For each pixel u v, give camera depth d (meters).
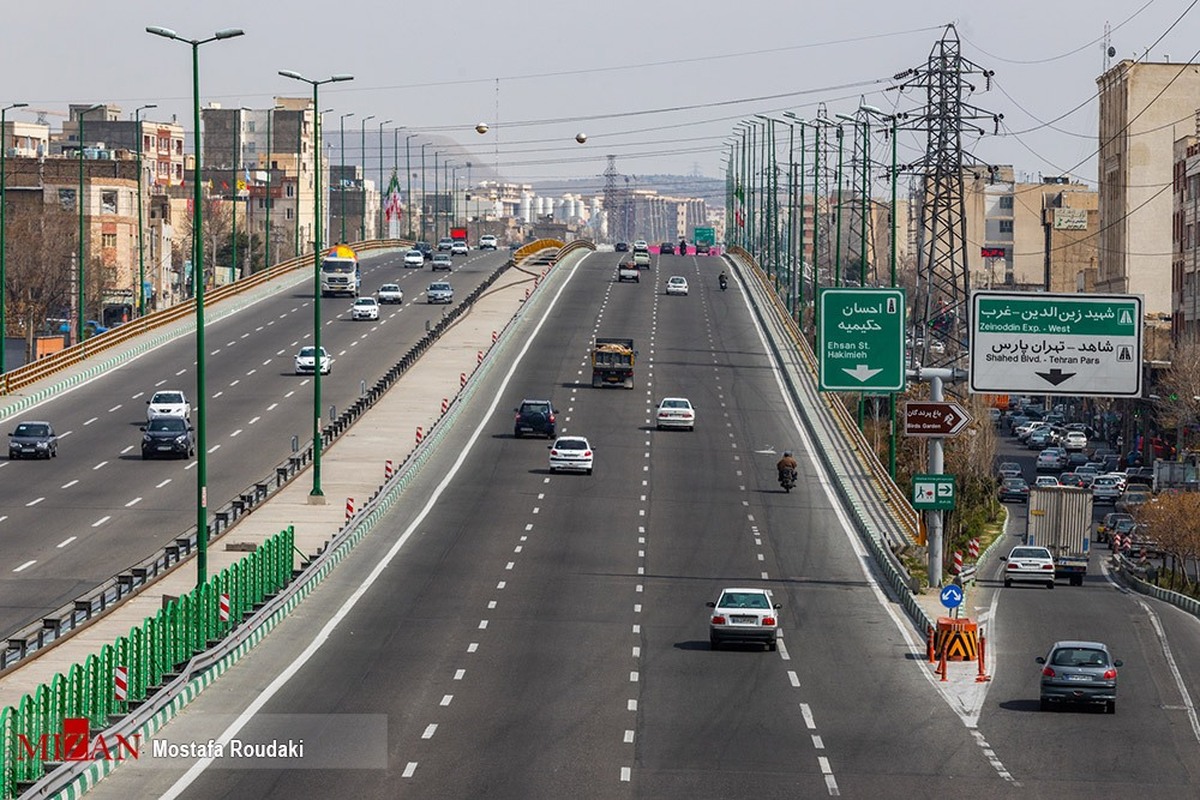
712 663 81.75
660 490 141.38
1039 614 109.38
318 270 131.88
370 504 123.38
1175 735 69.25
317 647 83.19
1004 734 68.00
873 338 106.62
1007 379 95.50
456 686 74.25
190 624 75.31
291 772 58.38
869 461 152.25
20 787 51.88
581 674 77.81
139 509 125.62
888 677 80.00
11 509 125.44
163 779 57.50
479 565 108.88
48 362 188.12
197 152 98.88
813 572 111.31
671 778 58.06
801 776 59.03
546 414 164.75
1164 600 127.44
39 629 80.94
